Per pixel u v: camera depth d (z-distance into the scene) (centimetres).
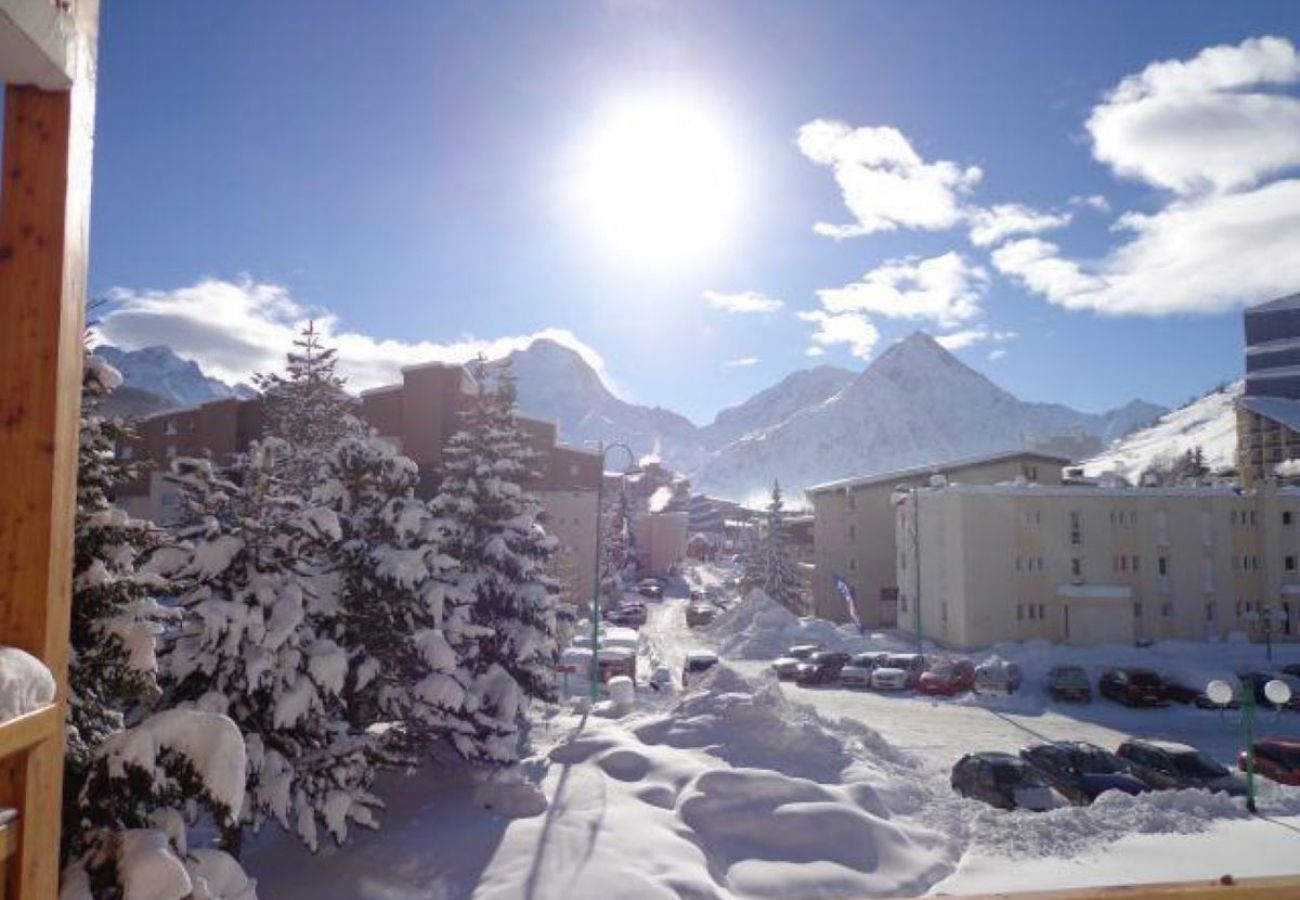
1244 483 9125
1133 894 335
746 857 1714
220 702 1428
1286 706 4228
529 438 2514
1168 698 4447
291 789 1511
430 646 1856
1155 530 6147
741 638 6925
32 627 480
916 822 1927
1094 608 5872
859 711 4172
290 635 1502
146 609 961
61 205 495
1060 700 4441
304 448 5044
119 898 727
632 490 14788
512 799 1861
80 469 992
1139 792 2144
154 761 781
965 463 7944
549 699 2350
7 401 488
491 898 1468
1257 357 15262
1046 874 1598
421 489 6425
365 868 1608
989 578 5962
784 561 10038
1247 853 1653
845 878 1620
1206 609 6128
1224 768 2422
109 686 920
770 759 2236
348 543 1830
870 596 8175
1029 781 2127
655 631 8144
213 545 1505
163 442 7275
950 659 4941
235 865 955
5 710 429
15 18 430
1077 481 7850
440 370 6581
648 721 2470
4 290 490
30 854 458
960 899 339
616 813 1808
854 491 8312
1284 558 6194
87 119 523
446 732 1973
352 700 1833
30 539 484
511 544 2398
